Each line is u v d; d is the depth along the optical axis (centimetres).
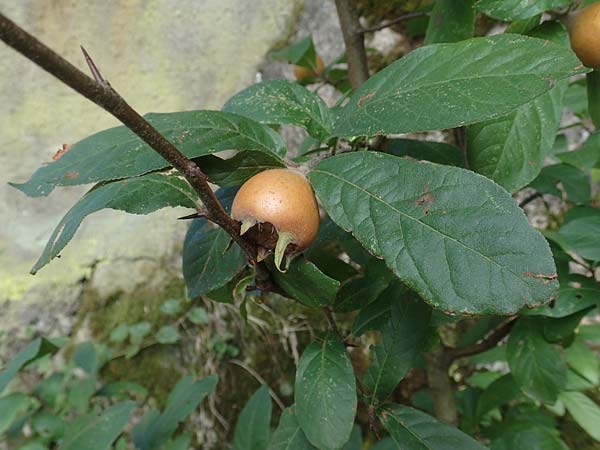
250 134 15
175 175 14
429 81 14
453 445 18
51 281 44
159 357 43
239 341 43
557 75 13
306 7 44
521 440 29
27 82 42
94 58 42
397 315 19
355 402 16
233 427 42
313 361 17
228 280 18
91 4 41
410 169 13
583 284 24
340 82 31
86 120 44
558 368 25
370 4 41
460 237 12
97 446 25
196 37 44
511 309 11
